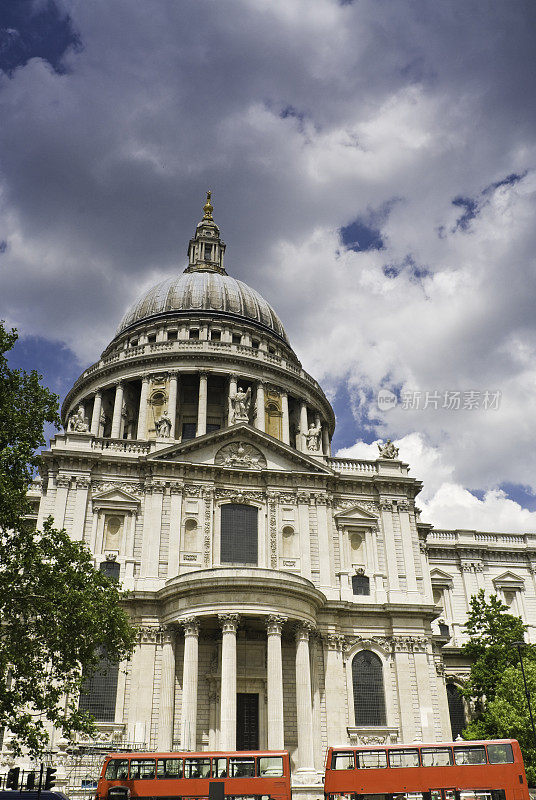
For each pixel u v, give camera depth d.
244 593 52.16
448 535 83.88
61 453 59.78
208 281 100.06
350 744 55.38
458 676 72.62
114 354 89.75
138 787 38.06
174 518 59.75
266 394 86.75
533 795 51.94
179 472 61.62
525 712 52.16
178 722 52.75
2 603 34.62
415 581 63.22
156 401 83.75
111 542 59.03
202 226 115.06
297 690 52.53
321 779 49.97
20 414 38.31
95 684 53.50
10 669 35.53
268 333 97.88
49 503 58.97
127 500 60.16
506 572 82.00
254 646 56.59
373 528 65.00
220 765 38.81
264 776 38.47
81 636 37.06
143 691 52.91
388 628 60.81
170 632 54.31
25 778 46.06
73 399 93.62
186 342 87.25
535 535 85.62
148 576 57.06
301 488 63.91
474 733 57.50
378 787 39.22
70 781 45.91
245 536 61.53
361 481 66.25
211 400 86.62
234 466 63.16
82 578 37.81
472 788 38.56
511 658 60.19
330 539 62.75
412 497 67.44
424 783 38.91
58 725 35.22
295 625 54.69
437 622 77.62
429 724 57.34
